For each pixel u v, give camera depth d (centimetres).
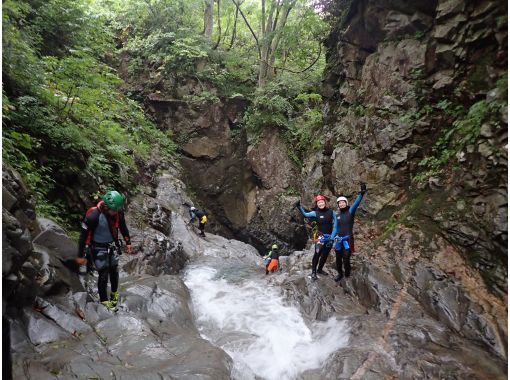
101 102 1176
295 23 1466
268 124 1593
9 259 356
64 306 446
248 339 530
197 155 1617
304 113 1564
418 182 737
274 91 1588
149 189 1204
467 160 624
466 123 651
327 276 711
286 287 694
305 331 566
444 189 668
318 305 618
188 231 1123
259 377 452
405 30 827
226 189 1636
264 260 1124
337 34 1068
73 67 827
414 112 782
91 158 837
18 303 392
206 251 1073
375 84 877
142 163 1273
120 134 1194
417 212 689
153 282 622
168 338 460
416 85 786
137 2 1672
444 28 716
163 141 1537
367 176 850
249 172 1644
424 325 507
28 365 340
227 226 1634
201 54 1599
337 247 672
